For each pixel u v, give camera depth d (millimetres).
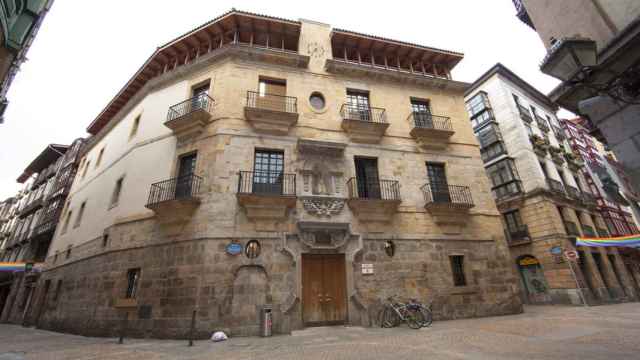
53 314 14719
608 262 21078
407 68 17656
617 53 4387
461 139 16047
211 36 15445
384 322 10781
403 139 14992
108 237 13141
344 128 14258
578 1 5152
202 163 12258
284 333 9992
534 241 19516
